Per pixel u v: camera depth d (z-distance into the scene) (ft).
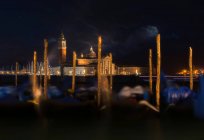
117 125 108.27
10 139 90.48
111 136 94.53
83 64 517.55
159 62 130.00
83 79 397.60
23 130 100.07
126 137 94.07
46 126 105.50
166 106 132.77
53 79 418.10
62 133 97.19
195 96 133.39
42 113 123.85
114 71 526.16
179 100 135.85
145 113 125.49
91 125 107.65
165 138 93.20
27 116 119.24
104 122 111.86
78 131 99.81
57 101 128.57
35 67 170.60
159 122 113.29
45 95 142.20
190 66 170.30
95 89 151.74
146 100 137.59
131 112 126.00
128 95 138.92
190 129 101.50
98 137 92.68
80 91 147.64
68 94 153.89
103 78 216.74
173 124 109.19
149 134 96.99
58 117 120.26
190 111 124.88
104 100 133.28
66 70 508.53
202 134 96.78
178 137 93.25
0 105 125.59
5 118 116.57
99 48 139.64
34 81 165.48
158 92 127.65
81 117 120.78
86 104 128.26
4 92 142.31
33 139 90.17
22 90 148.46
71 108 126.41
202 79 124.06
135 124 108.99
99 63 137.69
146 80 425.69
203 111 119.03
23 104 126.21
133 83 399.24
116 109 129.39
